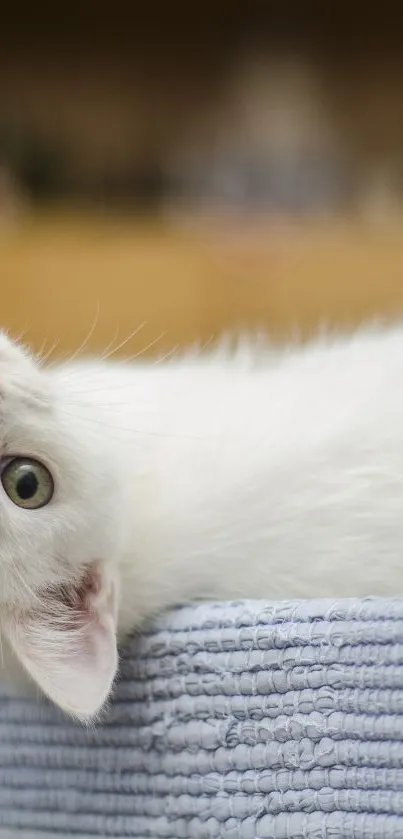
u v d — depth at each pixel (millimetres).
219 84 1489
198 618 650
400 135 1465
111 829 657
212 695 639
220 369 780
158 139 1496
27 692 683
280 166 1440
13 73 1468
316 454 722
